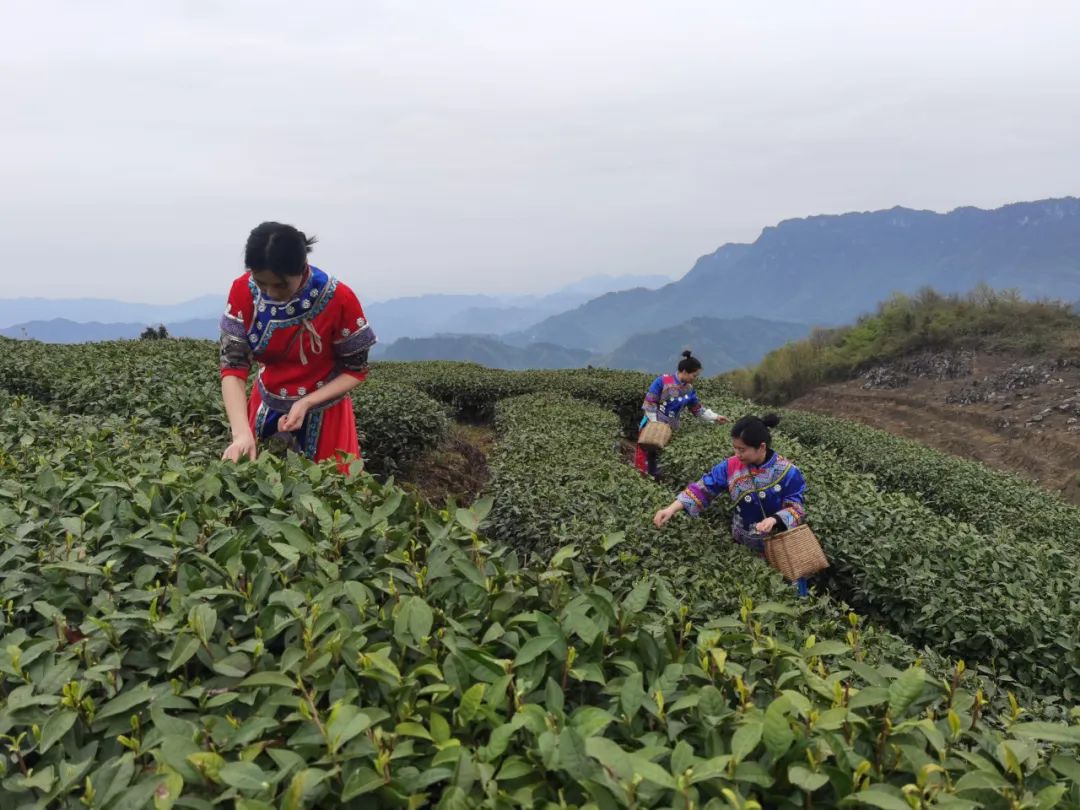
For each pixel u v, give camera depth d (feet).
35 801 5.08
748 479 18.21
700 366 30.81
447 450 33.88
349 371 13.34
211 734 5.50
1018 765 5.41
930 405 78.33
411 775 5.15
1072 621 15.70
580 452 27.07
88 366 26.81
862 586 19.94
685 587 13.47
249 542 8.38
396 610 7.04
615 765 4.91
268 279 11.41
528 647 6.40
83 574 7.45
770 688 6.93
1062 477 52.21
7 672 5.92
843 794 5.21
